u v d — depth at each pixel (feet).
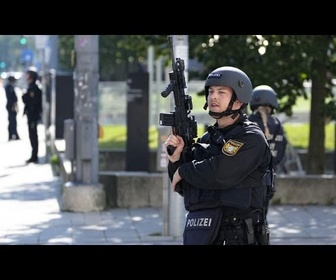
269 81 71.41
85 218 59.06
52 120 107.65
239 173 25.53
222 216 26.04
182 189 26.71
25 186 76.59
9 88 125.39
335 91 97.30
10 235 52.42
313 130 77.41
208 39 70.49
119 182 63.57
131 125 79.82
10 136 125.90
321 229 55.42
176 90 26.94
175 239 51.65
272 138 44.34
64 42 146.41
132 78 79.56
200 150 26.55
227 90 26.11
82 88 62.28
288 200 65.26
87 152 62.39
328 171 91.81
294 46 69.00
